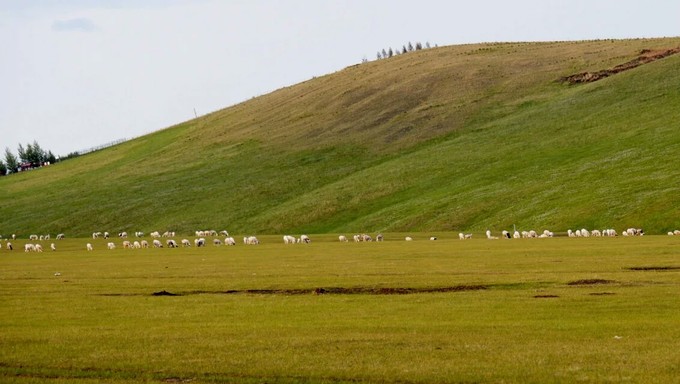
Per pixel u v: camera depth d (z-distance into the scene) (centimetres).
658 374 2658
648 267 5572
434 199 14688
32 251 11581
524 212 12550
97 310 4300
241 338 3406
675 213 10719
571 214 11694
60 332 3622
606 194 12169
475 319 3712
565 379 2642
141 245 12056
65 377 2861
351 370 2825
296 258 7725
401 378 2722
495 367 2806
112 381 2794
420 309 4056
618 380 2611
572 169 14188
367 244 10269
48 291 5234
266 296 4753
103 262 8050
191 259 8088
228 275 6038
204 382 2764
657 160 13275
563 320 3600
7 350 3250
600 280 4888
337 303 4362
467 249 8250
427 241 10556
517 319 3675
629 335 3238
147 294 4975
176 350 3200
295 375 2797
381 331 3478
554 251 7406
